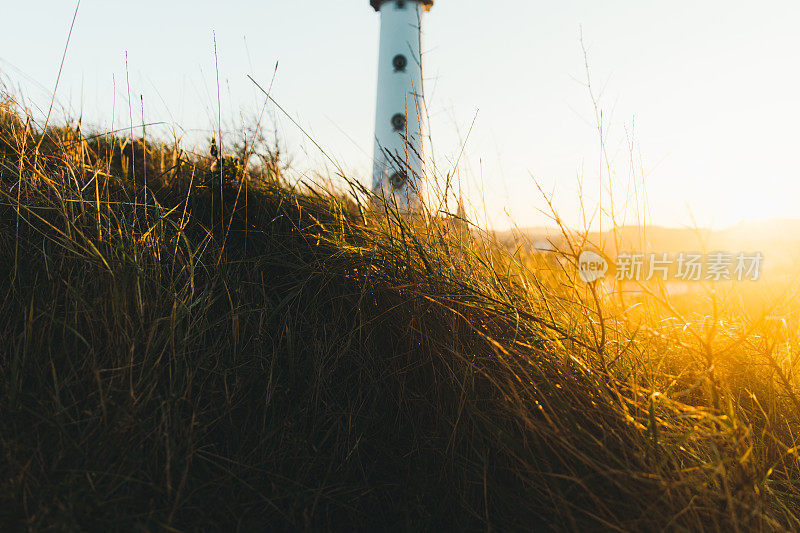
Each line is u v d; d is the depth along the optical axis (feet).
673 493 3.52
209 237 5.92
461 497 3.88
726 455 3.82
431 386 4.78
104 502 3.13
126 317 4.20
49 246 4.87
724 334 5.53
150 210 6.09
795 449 4.35
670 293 5.97
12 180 5.65
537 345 4.88
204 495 3.54
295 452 4.10
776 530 3.46
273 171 7.75
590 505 3.60
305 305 5.46
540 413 4.26
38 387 3.84
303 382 4.75
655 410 4.34
